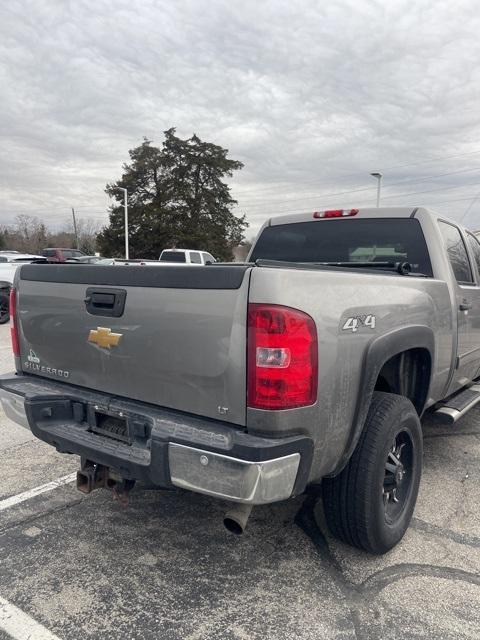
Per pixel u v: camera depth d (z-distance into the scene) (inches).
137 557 116.0
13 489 148.3
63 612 97.8
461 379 174.2
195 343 93.2
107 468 112.2
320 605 100.3
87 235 3353.8
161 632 92.9
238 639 91.2
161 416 98.8
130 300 102.7
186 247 1955.0
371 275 109.5
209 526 129.8
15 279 130.9
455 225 177.3
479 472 165.9
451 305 150.3
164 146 2034.9
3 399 123.6
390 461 117.0
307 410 89.6
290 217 184.7
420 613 98.4
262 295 85.5
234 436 87.9
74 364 117.2
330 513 112.8
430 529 129.8
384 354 106.8
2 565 112.3
